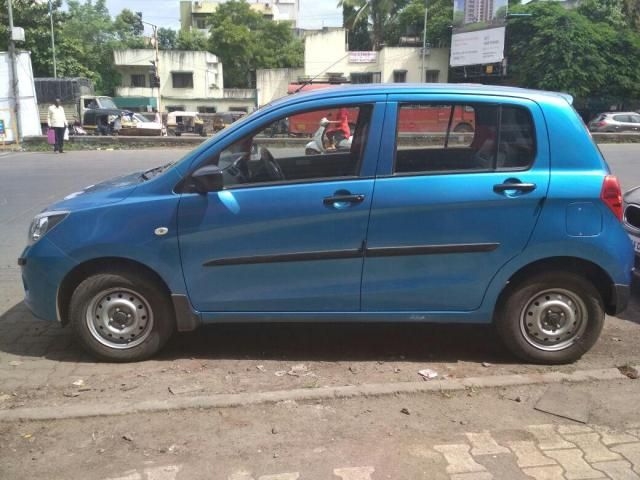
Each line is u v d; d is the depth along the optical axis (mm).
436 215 3848
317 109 3949
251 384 3873
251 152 3982
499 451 3078
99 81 50562
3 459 3023
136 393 3729
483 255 3902
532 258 3912
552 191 3846
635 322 5066
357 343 4594
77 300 4043
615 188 3902
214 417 3406
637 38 38219
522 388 3771
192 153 3996
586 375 3914
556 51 37188
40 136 22125
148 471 2918
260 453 3064
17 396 3699
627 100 38094
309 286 3953
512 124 3912
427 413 3469
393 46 49656
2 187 12008
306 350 4457
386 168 3867
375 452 3072
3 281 6148
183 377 3977
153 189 3959
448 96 3887
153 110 50188
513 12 40250
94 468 2947
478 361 4273
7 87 22281
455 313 4039
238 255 3912
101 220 3920
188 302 4004
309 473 2896
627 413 3475
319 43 46656
